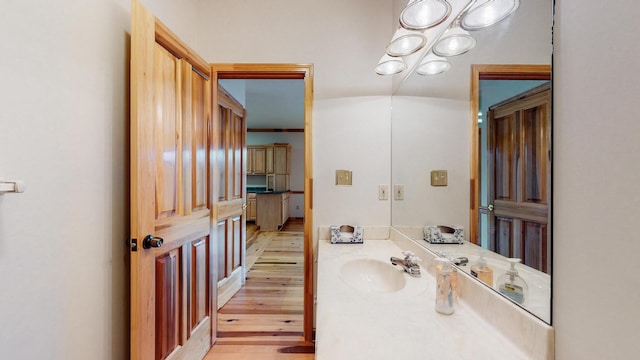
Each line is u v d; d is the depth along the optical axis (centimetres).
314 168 199
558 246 63
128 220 126
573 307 59
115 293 118
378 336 75
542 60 69
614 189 50
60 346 93
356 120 199
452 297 90
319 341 72
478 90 102
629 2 48
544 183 68
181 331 154
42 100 87
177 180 150
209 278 190
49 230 90
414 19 111
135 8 115
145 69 120
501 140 89
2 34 76
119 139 121
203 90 184
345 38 197
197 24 196
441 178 130
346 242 188
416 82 160
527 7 76
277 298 271
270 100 452
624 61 49
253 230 613
